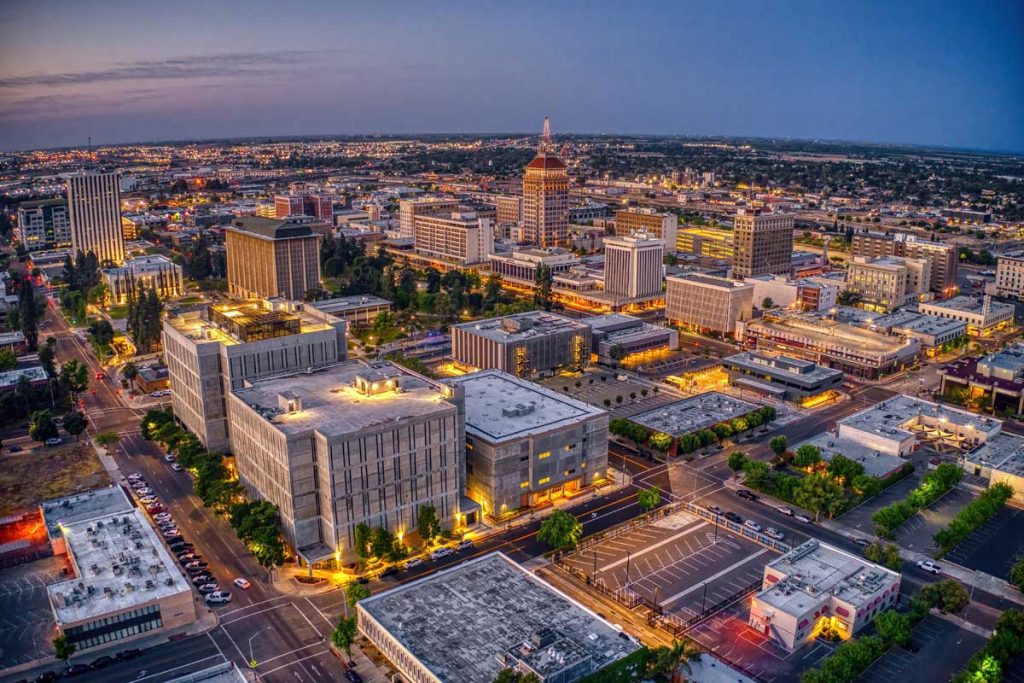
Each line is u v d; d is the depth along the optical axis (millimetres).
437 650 185500
